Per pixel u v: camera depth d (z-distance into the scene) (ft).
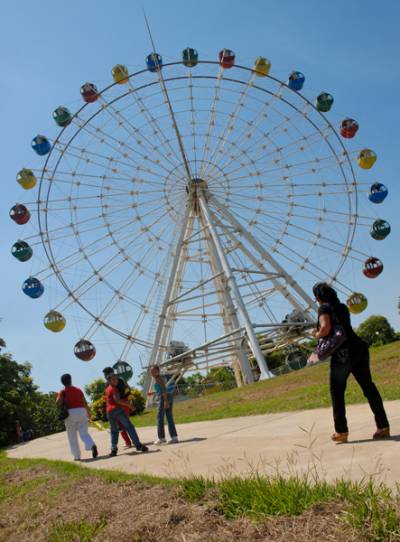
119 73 131.75
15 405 117.70
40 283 126.72
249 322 123.54
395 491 16.39
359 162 136.67
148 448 43.19
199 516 18.07
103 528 19.97
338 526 14.47
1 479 37.83
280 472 22.59
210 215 136.67
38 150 128.67
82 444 60.13
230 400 82.53
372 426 30.30
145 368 134.21
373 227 135.03
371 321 258.37
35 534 21.59
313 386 69.46
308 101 136.77
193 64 135.74
